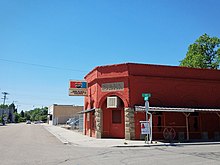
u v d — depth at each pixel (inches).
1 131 1473.9
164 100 927.7
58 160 457.1
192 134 947.3
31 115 6437.0
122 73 919.7
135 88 906.1
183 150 611.5
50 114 3683.6
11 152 563.5
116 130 927.7
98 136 925.2
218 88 1016.2
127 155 527.5
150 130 770.8
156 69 943.0
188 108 876.0
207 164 416.5
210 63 1461.6
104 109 949.8
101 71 959.6
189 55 1498.5
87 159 471.5
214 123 982.4
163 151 593.6
